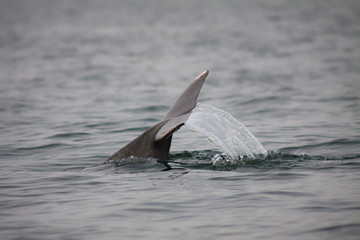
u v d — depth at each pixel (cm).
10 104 7481
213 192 3359
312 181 3538
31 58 13775
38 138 5384
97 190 3481
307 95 7794
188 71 11269
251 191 3359
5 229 2825
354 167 3881
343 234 2631
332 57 12762
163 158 4169
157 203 3183
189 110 4025
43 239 2684
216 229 2764
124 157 4147
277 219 2869
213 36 19150
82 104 7531
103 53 14925
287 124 5859
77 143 5150
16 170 4100
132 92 8631
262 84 9106
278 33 19562
